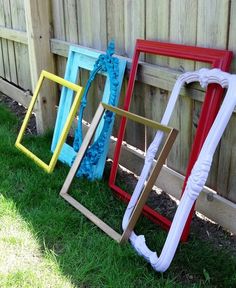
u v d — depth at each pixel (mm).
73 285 2334
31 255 2555
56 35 4008
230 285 2342
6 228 2756
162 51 2785
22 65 4906
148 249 2494
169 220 2861
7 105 5199
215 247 2654
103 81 3529
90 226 2797
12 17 4801
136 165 3359
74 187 3195
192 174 2340
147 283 2355
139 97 3230
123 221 2764
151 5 2889
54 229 2723
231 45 2426
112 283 2324
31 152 3719
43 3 3898
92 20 3480
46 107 4125
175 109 2939
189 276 2434
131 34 3137
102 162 3297
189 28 2652
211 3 2467
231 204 2656
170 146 2479
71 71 3711
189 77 2582
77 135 3484
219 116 2273
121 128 3107
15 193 3129
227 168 2674
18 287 2318
